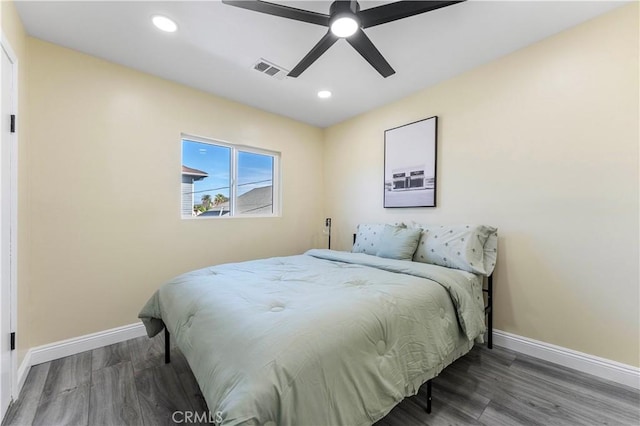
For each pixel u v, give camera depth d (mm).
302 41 1967
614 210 1689
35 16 1697
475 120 2322
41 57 1923
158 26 1803
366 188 3316
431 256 2238
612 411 1434
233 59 2189
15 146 1579
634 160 1620
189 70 2357
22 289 1745
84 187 2096
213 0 1586
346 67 2295
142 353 2055
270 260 2363
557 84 1894
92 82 2129
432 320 1454
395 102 2967
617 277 1683
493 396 1556
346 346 1033
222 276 1761
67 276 2027
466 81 2377
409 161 2812
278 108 3184
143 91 2377
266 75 2434
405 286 1552
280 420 811
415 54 2115
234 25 1796
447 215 2527
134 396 1557
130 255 2312
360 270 1967
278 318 1089
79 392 1592
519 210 2084
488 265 2111
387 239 2473
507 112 2135
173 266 2561
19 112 1692
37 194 1906
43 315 1934
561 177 1888
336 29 1496
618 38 1659
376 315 1214
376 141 3186
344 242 3609
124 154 2279
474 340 1719
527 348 2035
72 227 2047
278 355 896
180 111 2596
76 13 1675
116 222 2242
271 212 3459
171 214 2545
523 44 2002
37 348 1899
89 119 2115
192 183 2812
